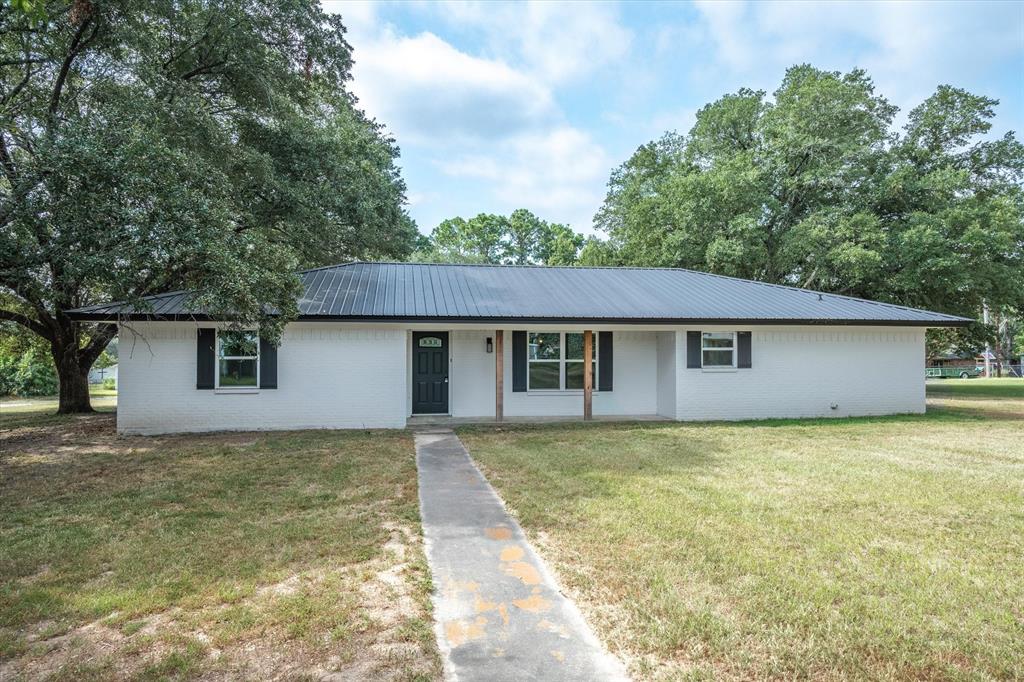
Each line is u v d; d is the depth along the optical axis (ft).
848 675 9.23
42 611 11.39
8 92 40.24
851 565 13.78
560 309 40.96
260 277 29.71
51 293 32.63
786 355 45.11
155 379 37.37
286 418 38.70
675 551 14.62
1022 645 10.09
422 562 13.98
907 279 66.49
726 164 80.48
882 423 41.06
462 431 37.68
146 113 35.63
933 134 79.00
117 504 19.61
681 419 43.78
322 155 55.06
